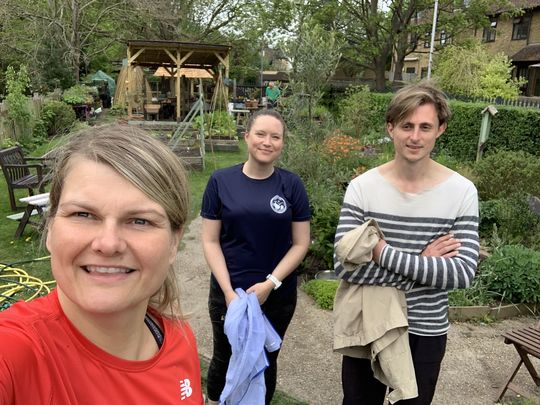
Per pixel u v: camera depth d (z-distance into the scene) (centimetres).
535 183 693
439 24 2330
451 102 1259
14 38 1977
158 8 2133
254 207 231
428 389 208
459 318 438
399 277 201
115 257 88
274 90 1773
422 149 197
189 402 113
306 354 374
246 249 236
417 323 204
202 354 365
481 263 498
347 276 204
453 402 322
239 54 3020
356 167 799
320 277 505
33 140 1264
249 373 212
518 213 604
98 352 94
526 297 452
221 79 1538
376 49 2484
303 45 730
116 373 96
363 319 201
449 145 1246
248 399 215
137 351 107
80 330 94
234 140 1330
